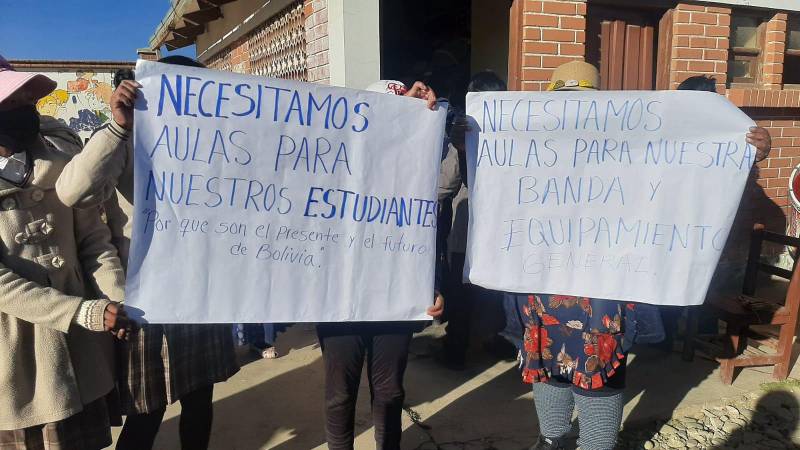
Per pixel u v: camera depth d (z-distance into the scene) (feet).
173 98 6.04
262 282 6.60
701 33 16.65
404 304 7.18
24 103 5.62
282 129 6.49
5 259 5.60
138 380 6.88
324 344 7.52
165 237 6.17
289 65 18.06
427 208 7.16
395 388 7.68
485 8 19.36
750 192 17.94
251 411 10.84
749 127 7.19
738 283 17.95
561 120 7.45
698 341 13.00
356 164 6.81
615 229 7.55
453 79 21.95
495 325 13.10
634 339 7.50
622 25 16.49
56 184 5.72
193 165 6.19
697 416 10.68
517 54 15.05
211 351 7.52
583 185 7.53
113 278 6.38
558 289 7.63
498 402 11.16
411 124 6.97
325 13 14.02
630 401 11.12
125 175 6.57
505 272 7.68
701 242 7.43
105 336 6.57
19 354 5.65
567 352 7.63
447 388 11.77
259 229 6.52
